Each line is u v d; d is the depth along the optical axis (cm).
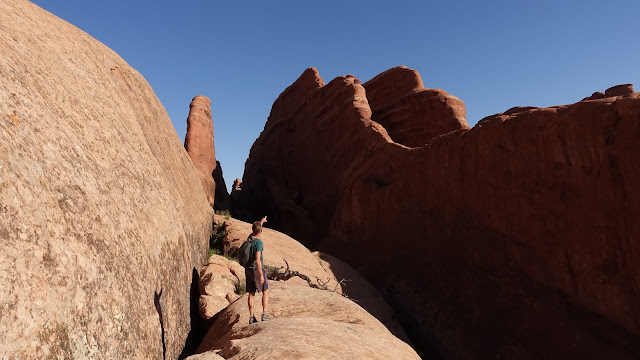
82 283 317
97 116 550
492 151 1653
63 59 566
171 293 599
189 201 1138
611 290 1155
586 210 1259
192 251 922
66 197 349
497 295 1423
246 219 4144
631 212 1128
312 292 833
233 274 990
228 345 416
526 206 1471
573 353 1123
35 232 284
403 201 2159
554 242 1346
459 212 1791
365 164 2631
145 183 615
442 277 1650
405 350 529
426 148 2086
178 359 571
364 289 1555
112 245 399
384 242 2161
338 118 3106
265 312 550
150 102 1092
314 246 2928
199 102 3412
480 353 1285
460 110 3092
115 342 344
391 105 3544
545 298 1306
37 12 630
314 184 3409
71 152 405
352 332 488
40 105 395
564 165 1359
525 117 1516
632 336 1071
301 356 328
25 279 254
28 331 240
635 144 1132
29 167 312
